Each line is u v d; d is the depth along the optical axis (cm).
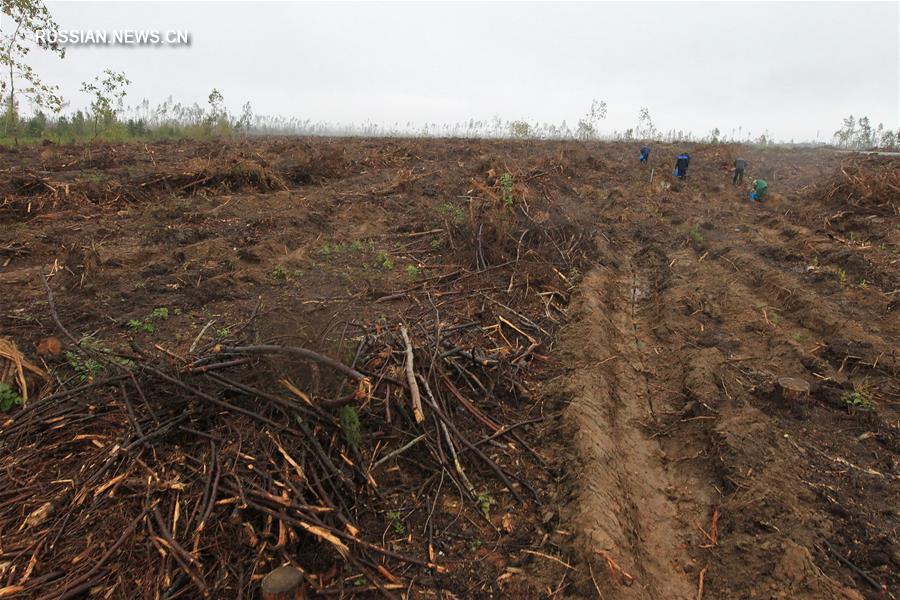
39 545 285
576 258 823
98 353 432
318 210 1032
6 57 1956
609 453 419
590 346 561
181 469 330
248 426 357
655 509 390
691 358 562
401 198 1162
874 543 338
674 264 862
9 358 414
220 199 1073
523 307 659
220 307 608
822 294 709
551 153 1972
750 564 328
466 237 840
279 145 1839
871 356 537
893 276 727
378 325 535
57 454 347
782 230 1013
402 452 400
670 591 323
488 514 367
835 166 1783
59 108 2153
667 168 1753
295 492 318
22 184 989
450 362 483
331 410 369
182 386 367
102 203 985
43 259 727
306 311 592
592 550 323
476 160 1753
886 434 440
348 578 306
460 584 315
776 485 381
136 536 290
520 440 432
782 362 551
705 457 429
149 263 721
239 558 293
